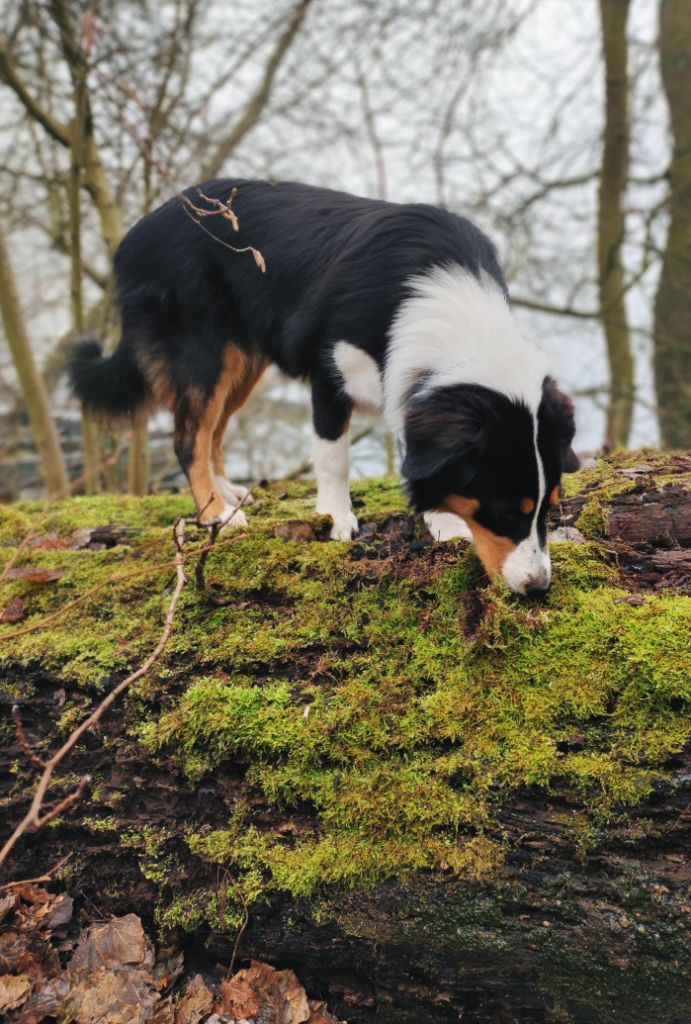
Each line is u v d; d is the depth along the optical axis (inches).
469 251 55.5
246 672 46.8
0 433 155.9
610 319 138.9
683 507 50.9
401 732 43.3
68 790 46.0
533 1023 41.6
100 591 52.3
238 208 61.6
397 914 41.1
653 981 39.1
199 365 62.1
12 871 46.6
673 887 39.2
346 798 42.5
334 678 45.7
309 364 59.1
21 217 125.9
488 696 43.5
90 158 102.0
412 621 47.2
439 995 41.9
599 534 51.4
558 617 45.4
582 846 40.2
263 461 156.6
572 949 39.7
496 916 40.4
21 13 90.2
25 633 48.1
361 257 56.0
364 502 63.7
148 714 46.3
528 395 47.6
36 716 47.5
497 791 41.5
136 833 45.0
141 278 63.4
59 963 43.9
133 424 71.2
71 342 71.1
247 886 42.7
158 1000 42.7
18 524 63.8
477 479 48.1
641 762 40.7
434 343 51.3
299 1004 42.7
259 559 52.3
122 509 68.0
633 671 42.6
